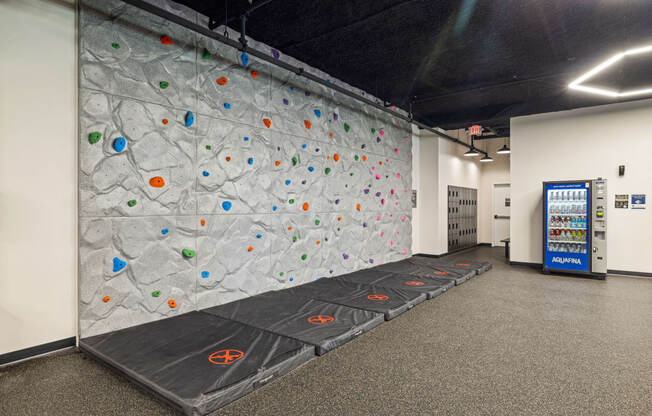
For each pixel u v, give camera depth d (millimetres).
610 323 3646
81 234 2938
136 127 3262
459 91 6379
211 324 3270
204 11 3822
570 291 5031
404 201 7773
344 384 2367
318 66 5352
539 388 2326
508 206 10500
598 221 5906
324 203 5477
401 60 5145
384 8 3773
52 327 2836
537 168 6988
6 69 2604
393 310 3779
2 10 2588
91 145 2984
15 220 2656
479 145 10852
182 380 2201
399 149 7602
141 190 3297
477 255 8758
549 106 6844
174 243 3545
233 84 4113
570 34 4352
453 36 4426
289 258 4859
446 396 2225
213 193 3895
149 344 2797
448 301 4477
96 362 2658
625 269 6203
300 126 5043
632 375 2512
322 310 3748
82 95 2930
